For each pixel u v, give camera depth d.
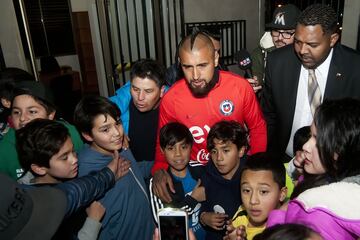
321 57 1.42
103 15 2.71
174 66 1.91
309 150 0.95
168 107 1.58
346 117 0.82
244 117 1.59
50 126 1.17
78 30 6.37
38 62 6.18
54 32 6.28
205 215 1.36
